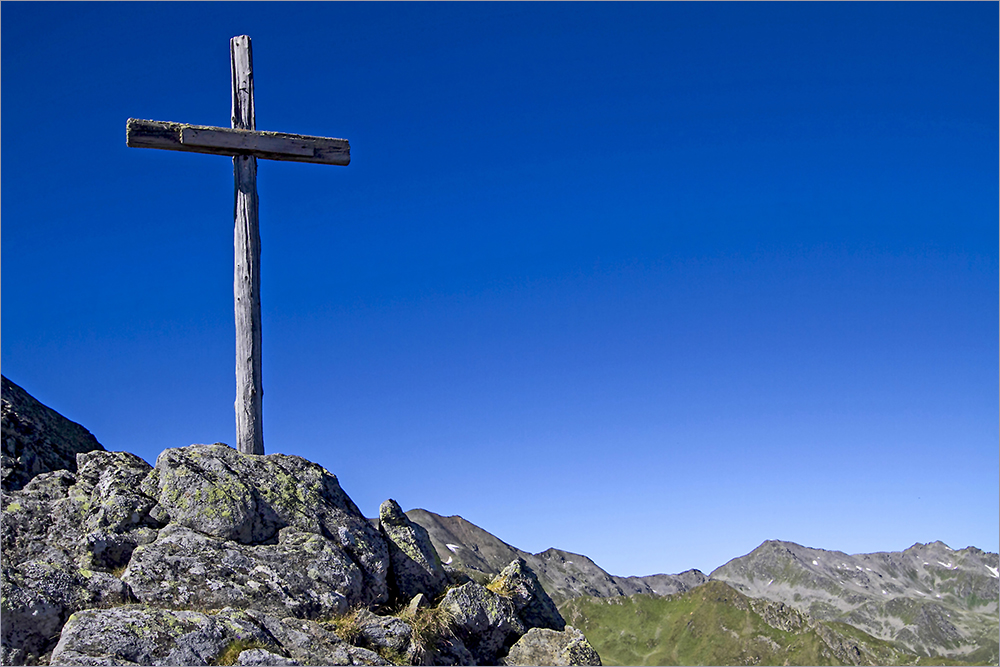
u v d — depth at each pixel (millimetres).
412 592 24422
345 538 23172
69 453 25297
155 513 22219
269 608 20688
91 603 19359
